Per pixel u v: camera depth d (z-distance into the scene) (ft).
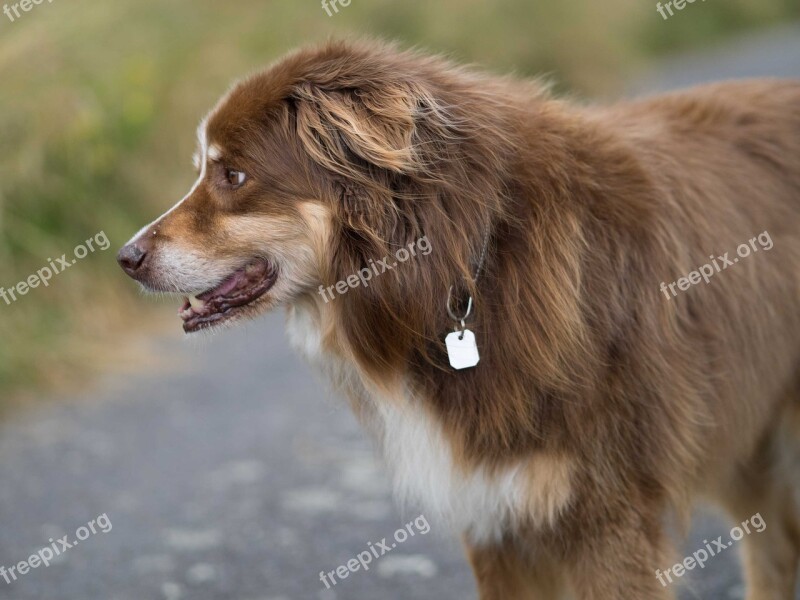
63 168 42.70
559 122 18.37
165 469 30.14
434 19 73.15
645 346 17.38
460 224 16.88
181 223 18.60
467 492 17.72
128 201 45.44
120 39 47.67
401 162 16.58
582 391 16.78
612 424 17.04
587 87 81.10
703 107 20.90
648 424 17.31
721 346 18.53
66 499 28.30
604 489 17.12
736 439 19.38
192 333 19.13
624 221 17.70
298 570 23.90
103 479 29.55
